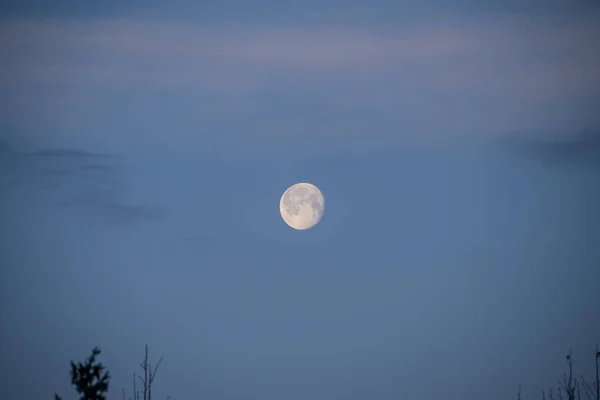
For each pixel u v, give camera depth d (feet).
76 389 373.40
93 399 372.79
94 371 377.30
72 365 375.86
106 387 376.89
